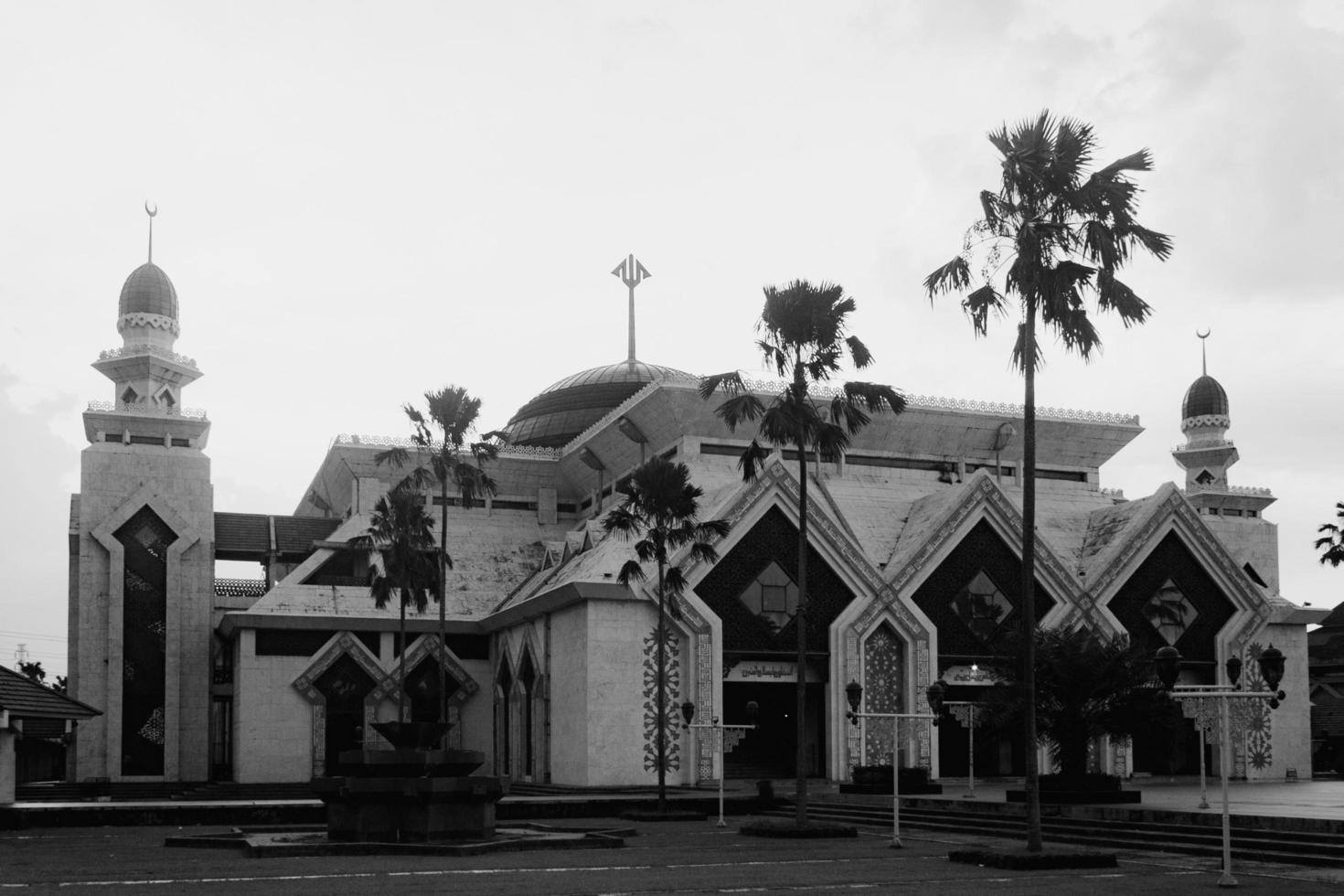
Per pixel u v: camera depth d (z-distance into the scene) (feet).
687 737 186.09
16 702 133.28
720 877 82.64
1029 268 94.63
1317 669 331.36
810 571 194.49
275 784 216.95
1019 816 126.62
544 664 200.95
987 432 238.89
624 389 276.62
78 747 224.33
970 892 73.87
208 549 237.66
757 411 132.36
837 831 117.70
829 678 191.93
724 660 189.47
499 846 101.19
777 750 200.23
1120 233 95.81
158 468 237.25
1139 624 209.36
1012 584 205.16
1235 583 214.28
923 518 208.33
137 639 231.71
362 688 228.84
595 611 184.44
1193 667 211.82
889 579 196.13
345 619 227.20
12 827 128.98
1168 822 111.24
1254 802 132.16
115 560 230.68
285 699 224.33
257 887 75.36
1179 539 213.46
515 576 246.68
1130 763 202.80
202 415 240.94
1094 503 246.27
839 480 227.61
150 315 245.24
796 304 127.75
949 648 200.13
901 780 166.71
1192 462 292.81
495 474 257.96
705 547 158.92
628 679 184.75
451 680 232.73
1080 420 243.40
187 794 206.18
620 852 101.76
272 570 252.42
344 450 247.91
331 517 288.71
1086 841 112.57
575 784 185.57
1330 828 98.02
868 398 127.85
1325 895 72.74
